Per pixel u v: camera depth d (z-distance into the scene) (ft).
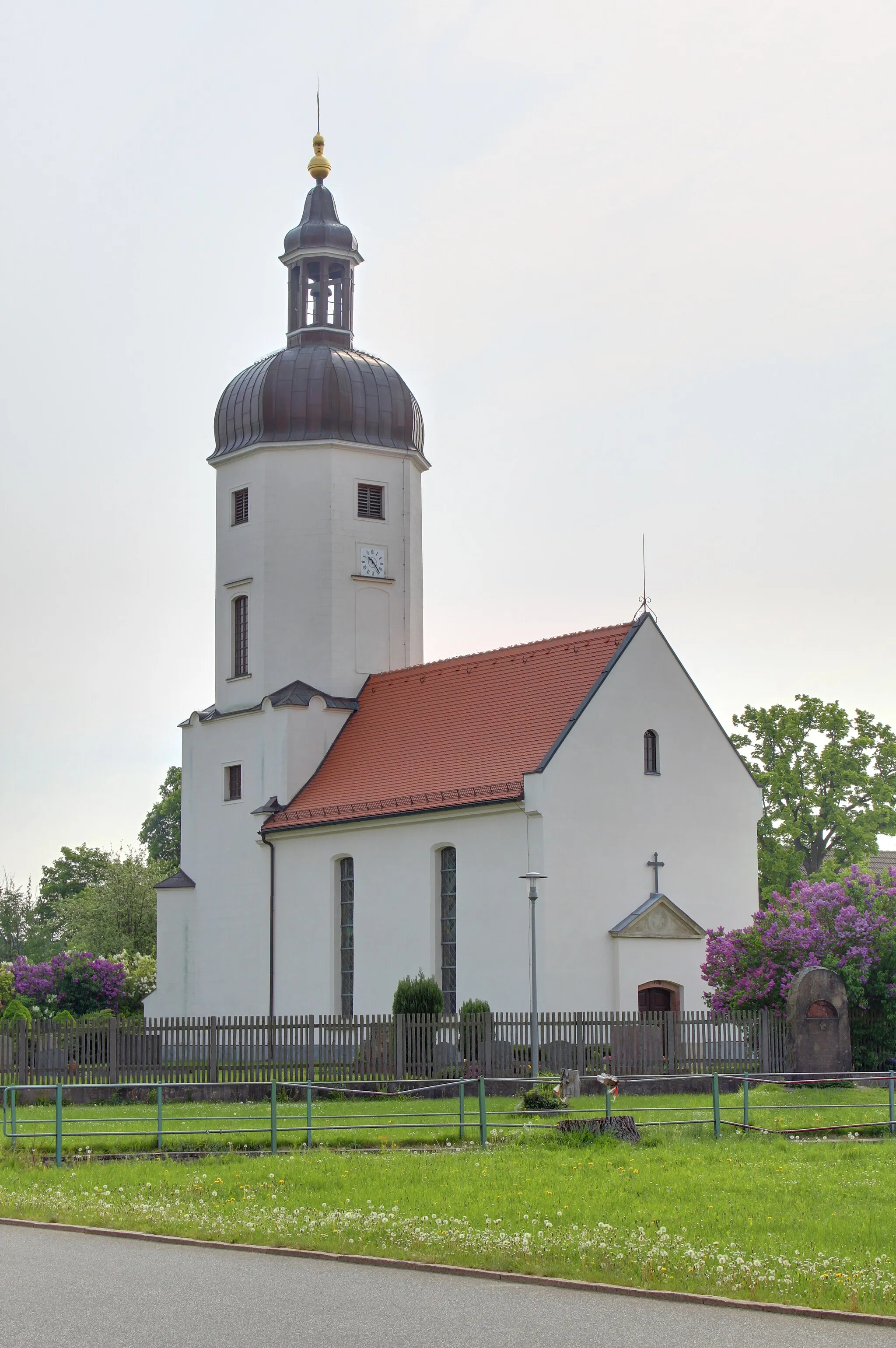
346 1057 136.26
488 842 157.07
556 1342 46.91
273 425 199.62
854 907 139.95
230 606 202.59
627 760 158.61
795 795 227.81
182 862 200.03
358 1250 59.52
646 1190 72.33
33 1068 128.77
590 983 151.94
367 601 198.29
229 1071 134.10
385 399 202.08
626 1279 54.49
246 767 192.34
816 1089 118.11
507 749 162.30
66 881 370.94
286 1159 84.79
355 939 172.65
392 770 175.52
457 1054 135.54
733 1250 58.54
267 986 184.44
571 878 152.25
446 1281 55.57
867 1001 136.77
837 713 231.30
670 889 159.74
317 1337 47.34
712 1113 103.19
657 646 163.32
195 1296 52.95
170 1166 83.51
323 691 194.49
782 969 138.82
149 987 234.79
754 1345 46.57
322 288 207.41
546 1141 89.61
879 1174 77.61
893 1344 46.78
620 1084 112.06
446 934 162.50
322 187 210.59
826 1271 55.06
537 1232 61.77
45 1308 51.24
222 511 204.33
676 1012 146.92
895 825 228.43
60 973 228.63
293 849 183.21
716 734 166.91
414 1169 78.84
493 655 179.11
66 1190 75.15
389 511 201.57
